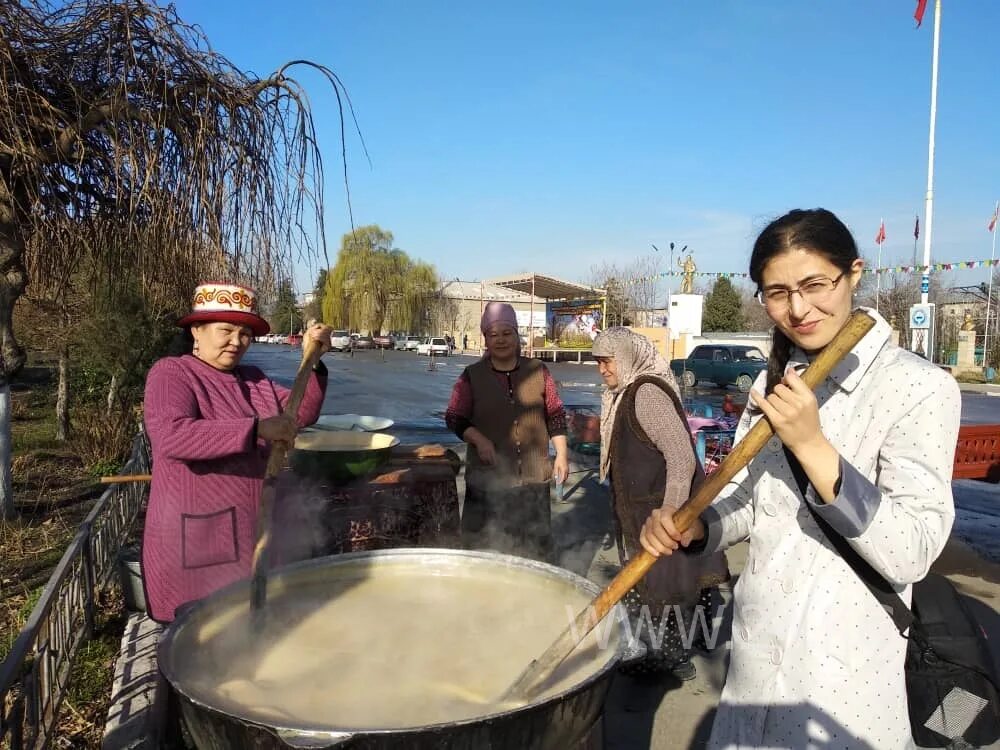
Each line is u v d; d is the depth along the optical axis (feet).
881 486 3.93
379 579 6.56
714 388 62.18
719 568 9.50
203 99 12.69
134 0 11.96
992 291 98.02
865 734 3.98
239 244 13.09
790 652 4.20
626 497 9.05
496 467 10.64
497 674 4.86
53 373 40.78
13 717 6.73
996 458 15.20
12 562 13.93
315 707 4.33
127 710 8.58
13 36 11.92
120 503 14.21
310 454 9.41
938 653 4.61
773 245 4.06
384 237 149.18
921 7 51.11
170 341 25.04
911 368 4.02
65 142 12.77
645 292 116.57
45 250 14.96
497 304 10.78
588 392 56.44
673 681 9.78
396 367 88.79
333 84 12.83
